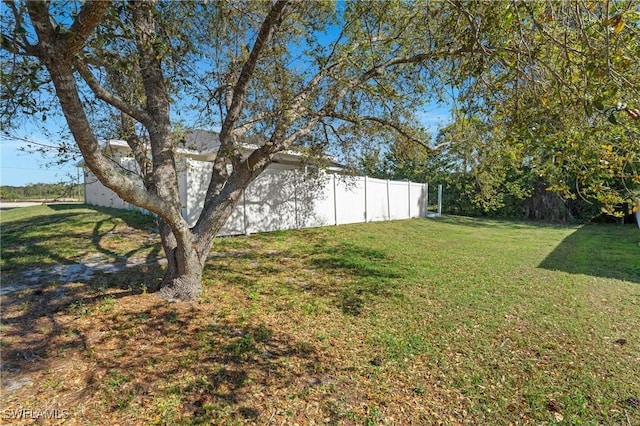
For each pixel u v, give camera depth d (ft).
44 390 8.79
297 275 20.15
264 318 13.93
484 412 8.96
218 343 11.62
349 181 39.93
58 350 10.64
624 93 6.93
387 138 25.57
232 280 18.29
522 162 13.24
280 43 19.13
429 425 8.48
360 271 21.36
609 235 42.88
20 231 28.81
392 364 11.06
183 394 8.95
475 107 12.69
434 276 20.80
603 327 13.91
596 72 6.72
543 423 8.57
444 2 11.91
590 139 8.03
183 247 14.74
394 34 17.83
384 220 47.26
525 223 58.29
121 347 10.94
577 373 10.69
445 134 24.38
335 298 16.57
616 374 10.64
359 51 17.97
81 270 18.86
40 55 9.05
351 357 11.41
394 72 19.94
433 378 10.41
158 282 16.80
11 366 9.76
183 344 11.39
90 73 11.92
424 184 57.67
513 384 10.16
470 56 11.73
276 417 8.42
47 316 12.92
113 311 13.39
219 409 8.52
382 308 15.56
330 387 9.74
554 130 8.73
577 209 59.77
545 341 12.71
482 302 16.52
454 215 66.33
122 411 8.22
